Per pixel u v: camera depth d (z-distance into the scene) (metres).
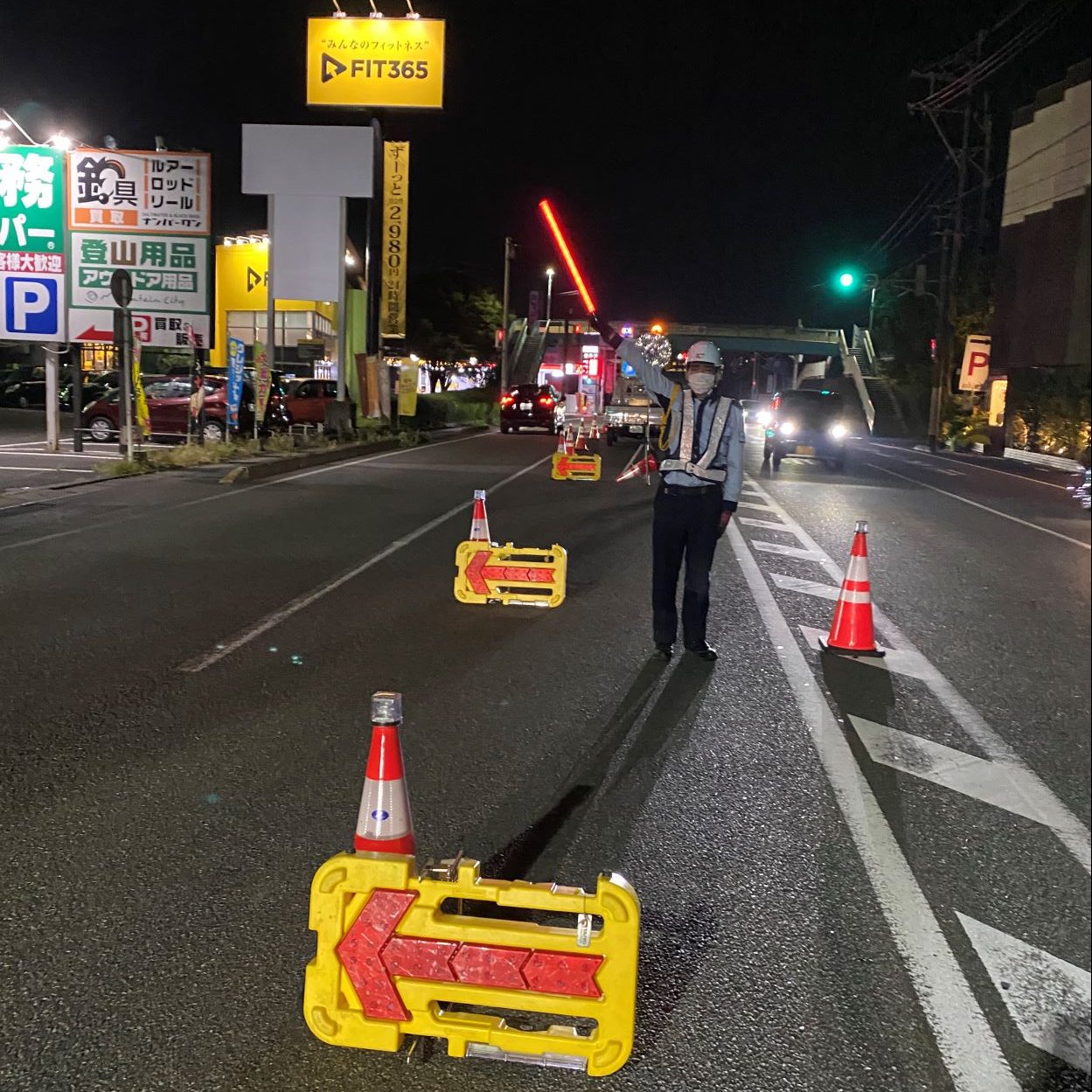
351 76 29.47
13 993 3.02
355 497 15.45
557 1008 2.64
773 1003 3.07
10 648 6.66
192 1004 2.98
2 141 18.78
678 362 9.31
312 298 25.42
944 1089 2.71
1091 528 6.36
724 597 8.95
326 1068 2.73
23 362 43.75
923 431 55.00
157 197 19.09
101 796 4.42
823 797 4.62
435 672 6.41
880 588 9.63
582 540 11.78
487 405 47.47
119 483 16.06
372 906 2.69
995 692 6.32
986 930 3.51
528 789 4.62
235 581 8.95
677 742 5.27
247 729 5.28
